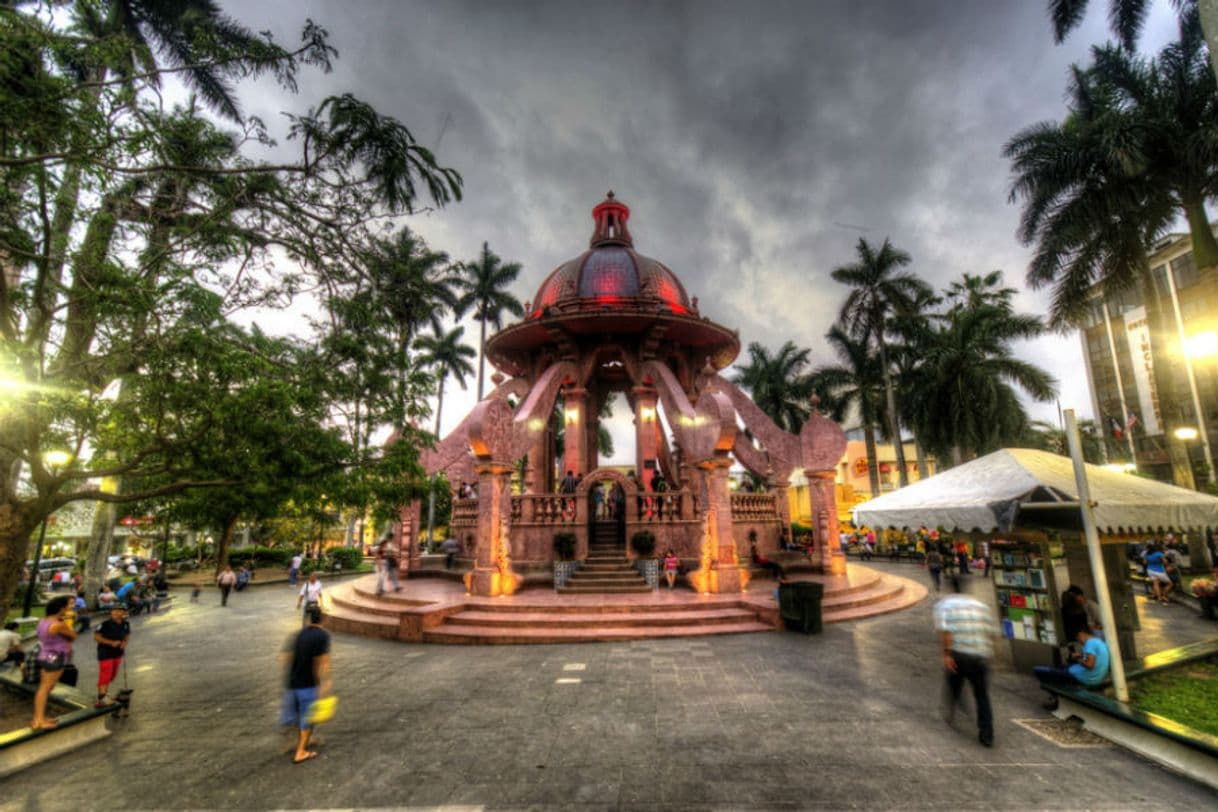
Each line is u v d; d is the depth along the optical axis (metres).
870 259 33.59
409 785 5.05
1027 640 7.99
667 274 21.86
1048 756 5.32
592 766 5.34
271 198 7.39
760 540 18.11
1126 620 8.02
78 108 5.95
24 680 7.75
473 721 6.64
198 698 8.02
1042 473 7.39
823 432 18.19
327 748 5.92
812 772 5.10
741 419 20.70
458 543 18.92
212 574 30.00
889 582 16.89
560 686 8.00
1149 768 5.05
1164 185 17.62
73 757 5.87
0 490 6.77
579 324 19.52
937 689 7.49
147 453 6.52
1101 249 19.62
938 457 30.16
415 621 11.52
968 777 4.93
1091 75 19.52
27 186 7.00
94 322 6.39
